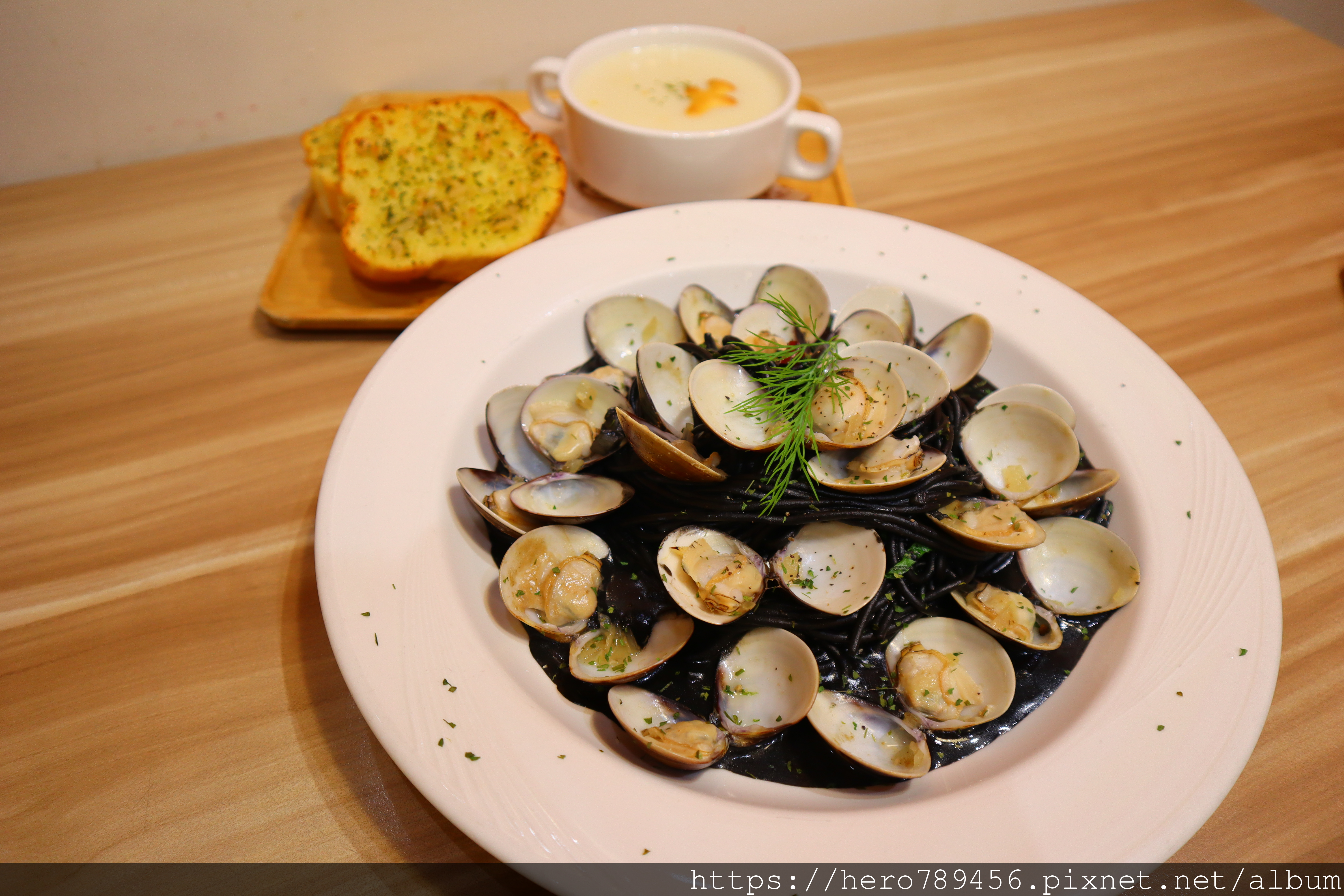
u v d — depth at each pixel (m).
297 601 0.32
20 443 0.36
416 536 0.30
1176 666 0.28
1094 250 0.47
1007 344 0.37
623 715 0.28
